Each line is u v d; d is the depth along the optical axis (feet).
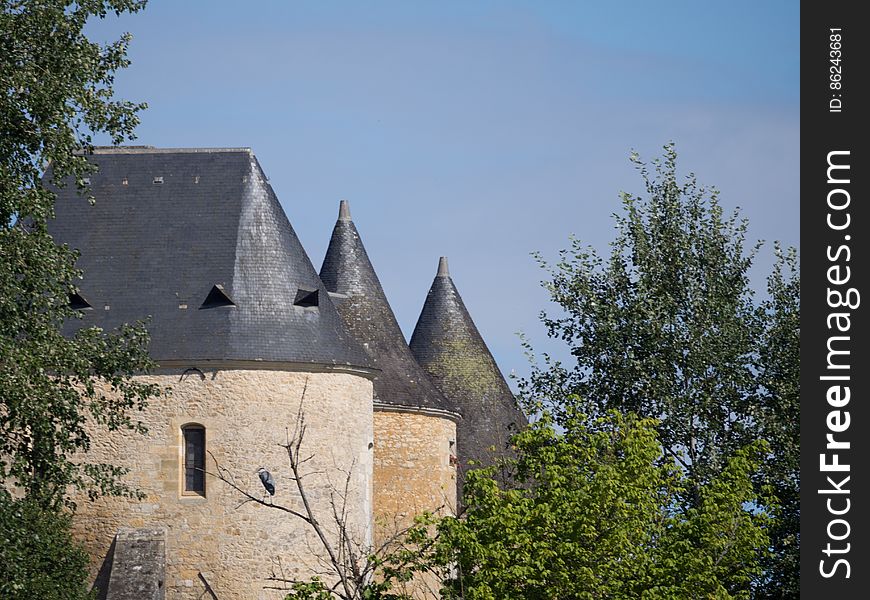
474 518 158.71
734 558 164.76
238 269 205.05
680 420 193.98
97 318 202.69
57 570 187.52
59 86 144.25
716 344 197.06
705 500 166.81
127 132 150.41
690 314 200.75
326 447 200.44
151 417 198.59
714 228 204.03
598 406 199.82
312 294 205.57
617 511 155.74
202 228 209.15
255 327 200.64
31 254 142.82
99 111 148.46
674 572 159.33
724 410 200.13
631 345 200.75
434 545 154.30
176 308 202.49
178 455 197.77
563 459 163.84
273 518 196.85
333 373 202.28
